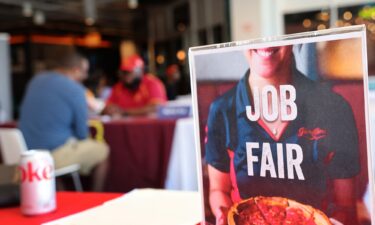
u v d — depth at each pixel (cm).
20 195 86
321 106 46
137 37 1188
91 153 271
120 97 407
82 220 76
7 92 749
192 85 54
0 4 845
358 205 45
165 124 289
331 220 46
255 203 51
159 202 86
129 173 303
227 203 53
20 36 1068
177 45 1091
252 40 50
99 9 933
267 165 50
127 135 302
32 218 81
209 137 54
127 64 404
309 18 585
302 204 48
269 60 49
